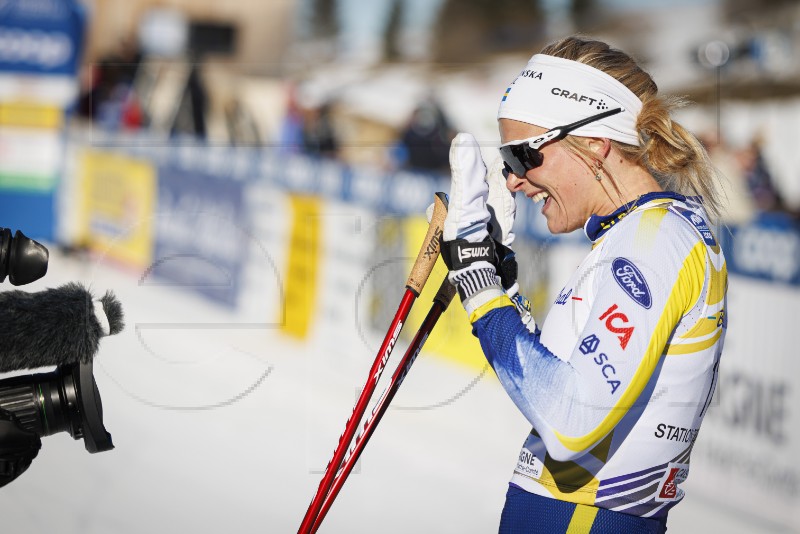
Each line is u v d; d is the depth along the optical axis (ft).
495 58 30.25
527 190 9.21
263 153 33.96
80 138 41.73
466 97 29.63
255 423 22.76
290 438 21.74
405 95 31.12
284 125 34.24
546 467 8.61
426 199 27.45
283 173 32.35
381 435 22.11
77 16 42.04
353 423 9.34
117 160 39.47
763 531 18.22
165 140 38.17
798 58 19.72
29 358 7.57
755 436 19.04
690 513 19.07
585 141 8.62
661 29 22.06
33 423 7.86
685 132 8.79
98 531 17.20
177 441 21.59
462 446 21.53
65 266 37.88
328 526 17.61
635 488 8.34
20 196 42.91
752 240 19.33
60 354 7.70
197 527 17.56
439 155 29.01
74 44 42.80
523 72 9.05
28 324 7.51
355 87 33.09
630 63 8.83
